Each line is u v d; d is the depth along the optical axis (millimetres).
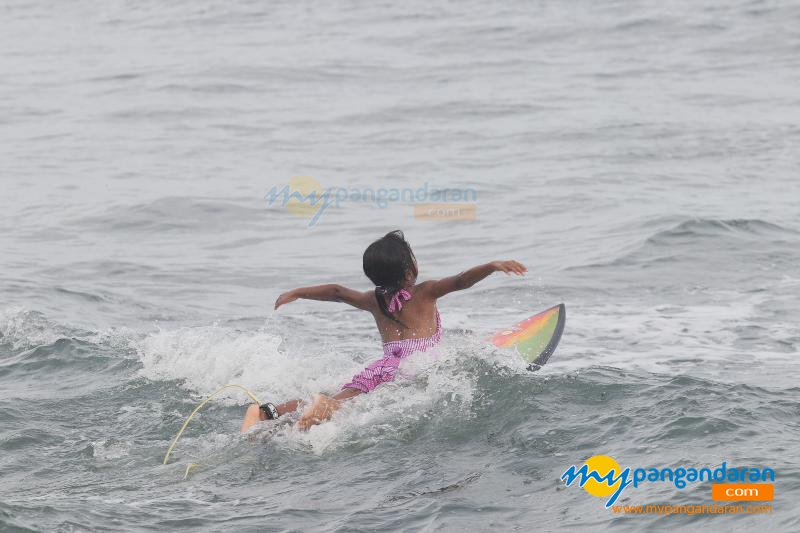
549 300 48406
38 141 94000
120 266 57500
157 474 26891
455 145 88125
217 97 111188
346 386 30875
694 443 25891
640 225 61344
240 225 66938
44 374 35906
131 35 154750
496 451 26766
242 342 37031
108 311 47844
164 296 51375
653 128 91125
